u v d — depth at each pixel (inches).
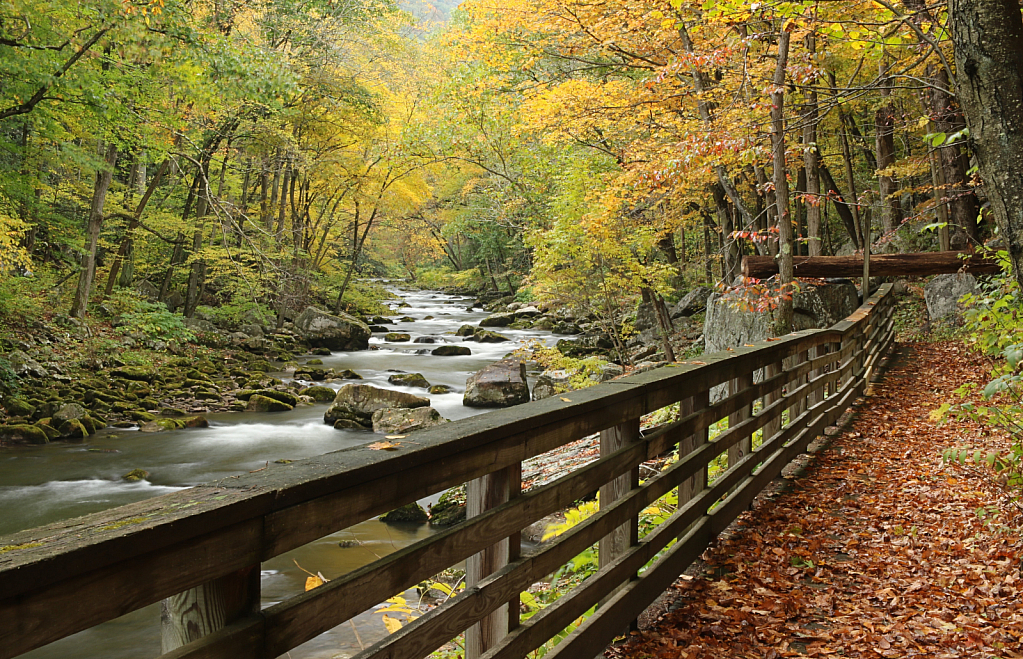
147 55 524.1
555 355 619.2
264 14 852.0
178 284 1097.4
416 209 1318.9
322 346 1005.2
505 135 645.3
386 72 1082.1
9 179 615.5
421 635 68.6
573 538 98.7
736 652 117.7
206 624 49.5
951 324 542.0
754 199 754.8
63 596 38.6
